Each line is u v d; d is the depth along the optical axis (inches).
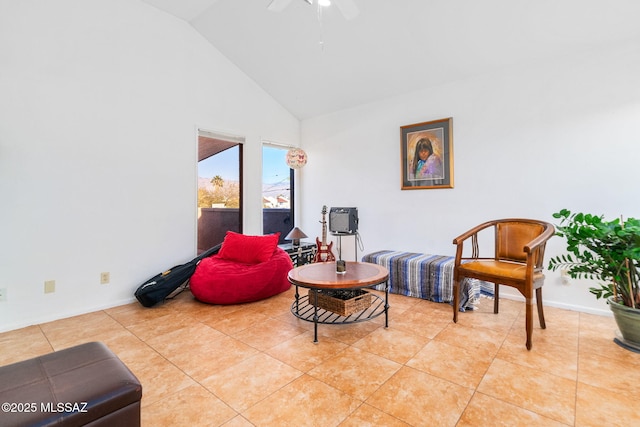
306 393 62.5
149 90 125.3
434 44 116.0
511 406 57.8
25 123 98.2
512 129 117.6
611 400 59.2
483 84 124.0
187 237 137.3
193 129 139.0
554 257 109.0
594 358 74.9
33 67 99.5
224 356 77.9
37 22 100.1
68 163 106.3
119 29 117.2
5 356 79.3
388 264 132.0
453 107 132.0
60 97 104.5
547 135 110.6
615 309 81.2
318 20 118.2
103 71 113.6
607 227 77.4
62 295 105.5
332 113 175.5
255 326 96.8
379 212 157.4
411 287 125.6
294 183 192.7
